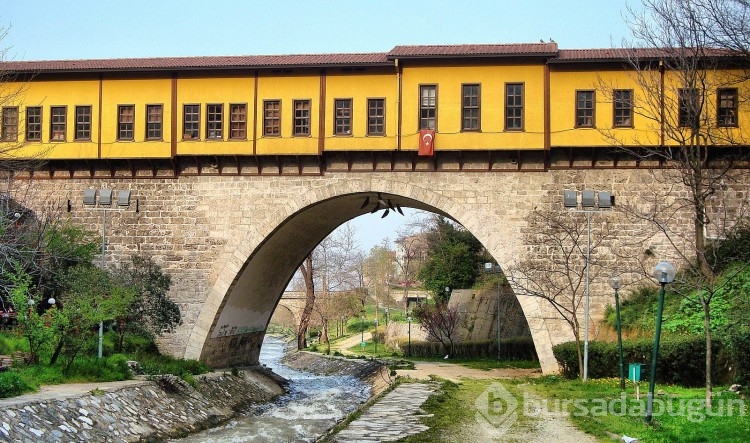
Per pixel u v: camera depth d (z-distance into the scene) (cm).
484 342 6016
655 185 3838
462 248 7444
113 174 4209
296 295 9206
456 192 3947
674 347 2855
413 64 3994
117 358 3238
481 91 3938
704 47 3688
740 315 2775
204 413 3147
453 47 4056
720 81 3766
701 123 3734
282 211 4059
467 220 3919
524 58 3916
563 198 3884
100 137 4172
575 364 3456
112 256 4153
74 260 3759
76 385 2756
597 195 3850
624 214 3838
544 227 3875
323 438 1925
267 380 4544
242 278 4162
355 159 4034
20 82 4191
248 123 4078
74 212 4216
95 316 2977
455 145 3912
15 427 2008
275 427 3044
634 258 3800
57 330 2908
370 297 12012
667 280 1978
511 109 3922
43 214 3916
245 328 4694
